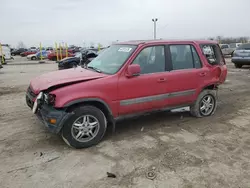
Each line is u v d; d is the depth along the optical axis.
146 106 4.47
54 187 2.90
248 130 4.75
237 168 3.32
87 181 3.02
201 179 3.06
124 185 2.93
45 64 24.91
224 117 5.54
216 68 5.42
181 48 4.95
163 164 3.41
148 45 4.49
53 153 3.73
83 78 3.95
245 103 6.85
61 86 3.78
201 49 5.25
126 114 4.31
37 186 2.91
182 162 3.47
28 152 3.75
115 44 5.14
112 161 3.50
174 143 4.11
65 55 32.53
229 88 9.00
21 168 3.30
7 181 3.00
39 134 4.45
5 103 6.77
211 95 5.52
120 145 4.02
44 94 3.79
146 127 4.86
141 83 4.31
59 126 3.66
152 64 4.54
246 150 3.88
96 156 3.65
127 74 4.18
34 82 4.45
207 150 3.86
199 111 5.40
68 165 3.38
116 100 4.10
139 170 3.26
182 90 4.91
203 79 5.20
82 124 3.86
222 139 4.30
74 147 3.88
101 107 4.11
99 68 4.53
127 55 4.34
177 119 5.36
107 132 4.58
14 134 4.45
